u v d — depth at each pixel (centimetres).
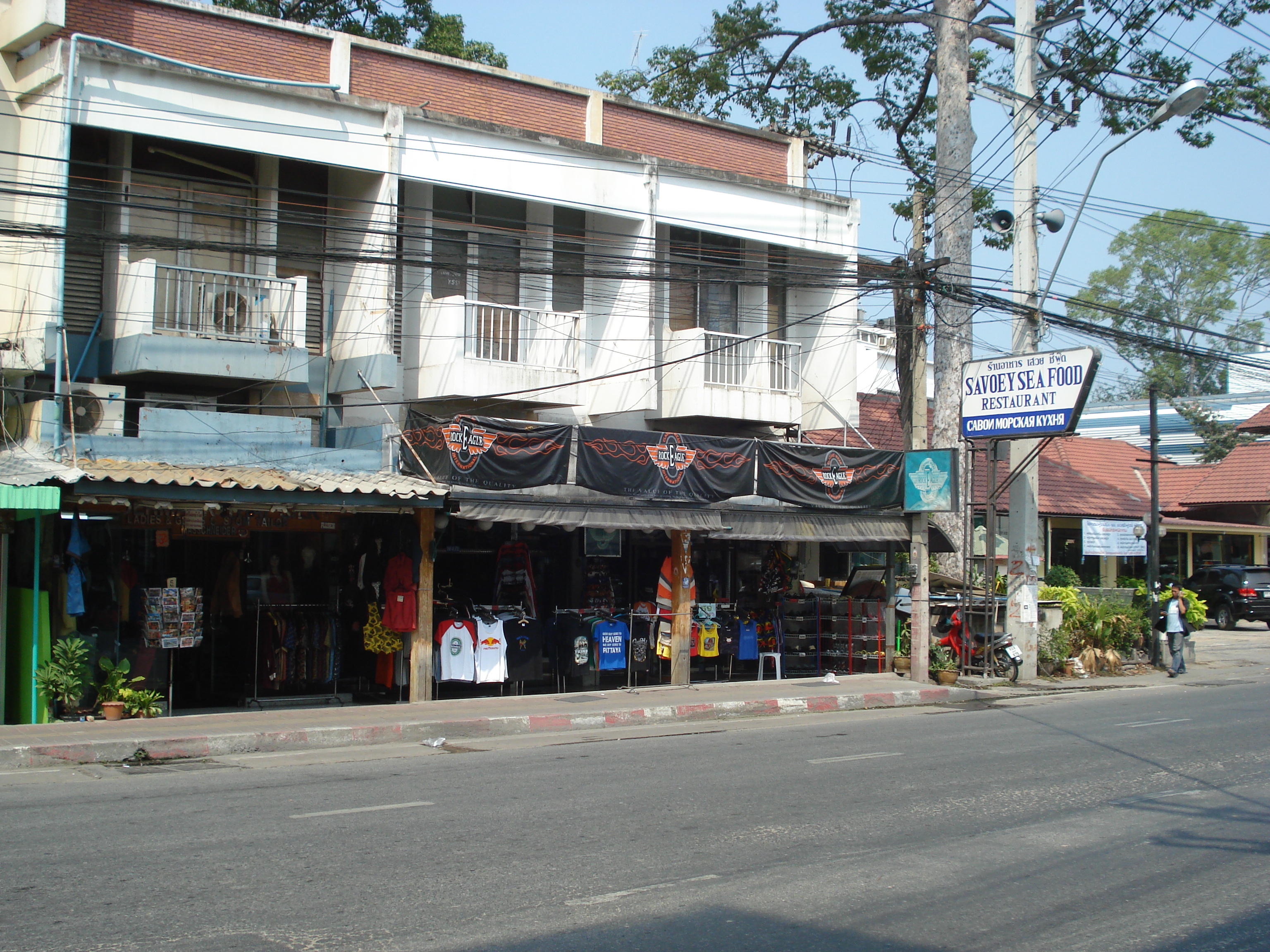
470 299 1755
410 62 1747
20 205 1468
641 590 1905
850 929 583
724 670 1948
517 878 662
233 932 552
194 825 797
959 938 575
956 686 1847
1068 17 1866
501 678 1552
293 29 1638
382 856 710
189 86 1466
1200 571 3506
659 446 1614
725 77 2817
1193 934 591
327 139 1559
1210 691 1912
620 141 1955
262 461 1448
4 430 1473
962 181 2128
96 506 1290
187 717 1320
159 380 1497
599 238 1861
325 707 1440
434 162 1647
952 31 2138
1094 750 1209
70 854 707
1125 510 3197
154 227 1510
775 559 1892
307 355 1523
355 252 1622
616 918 590
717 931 572
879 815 860
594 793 937
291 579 1538
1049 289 1858
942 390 2177
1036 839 792
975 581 2089
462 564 1703
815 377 2117
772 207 1998
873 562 2338
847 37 2653
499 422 1477
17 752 1089
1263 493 3709
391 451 1516
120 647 1367
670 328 1970
